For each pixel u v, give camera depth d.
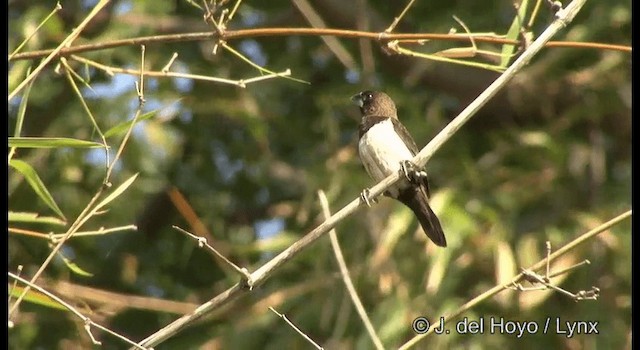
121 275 14.12
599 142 13.87
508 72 6.69
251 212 15.06
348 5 13.61
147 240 14.73
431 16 13.84
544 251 12.10
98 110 13.02
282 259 6.23
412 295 11.21
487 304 11.45
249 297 13.02
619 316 11.58
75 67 13.09
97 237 13.52
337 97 13.28
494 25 13.30
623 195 12.62
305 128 14.48
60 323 12.80
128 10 12.88
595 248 11.91
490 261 11.67
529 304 10.73
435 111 13.52
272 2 14.26
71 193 13.16
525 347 11.55
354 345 11.52
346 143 14.34
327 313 11.43
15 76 8.53
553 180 13.15
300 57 14.41
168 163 14.30
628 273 11.62
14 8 13.34
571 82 13.49
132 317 13.97
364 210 12.02
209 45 13.72
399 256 11.58
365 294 11.66
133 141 12.99
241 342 12.01
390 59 13.86
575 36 12.58
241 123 14.64
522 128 14.03
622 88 13.55
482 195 12.80
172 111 13.05
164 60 13.26
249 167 14.66
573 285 11.82
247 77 13.86
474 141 14.66
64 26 13.26
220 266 14.16
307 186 12.82
